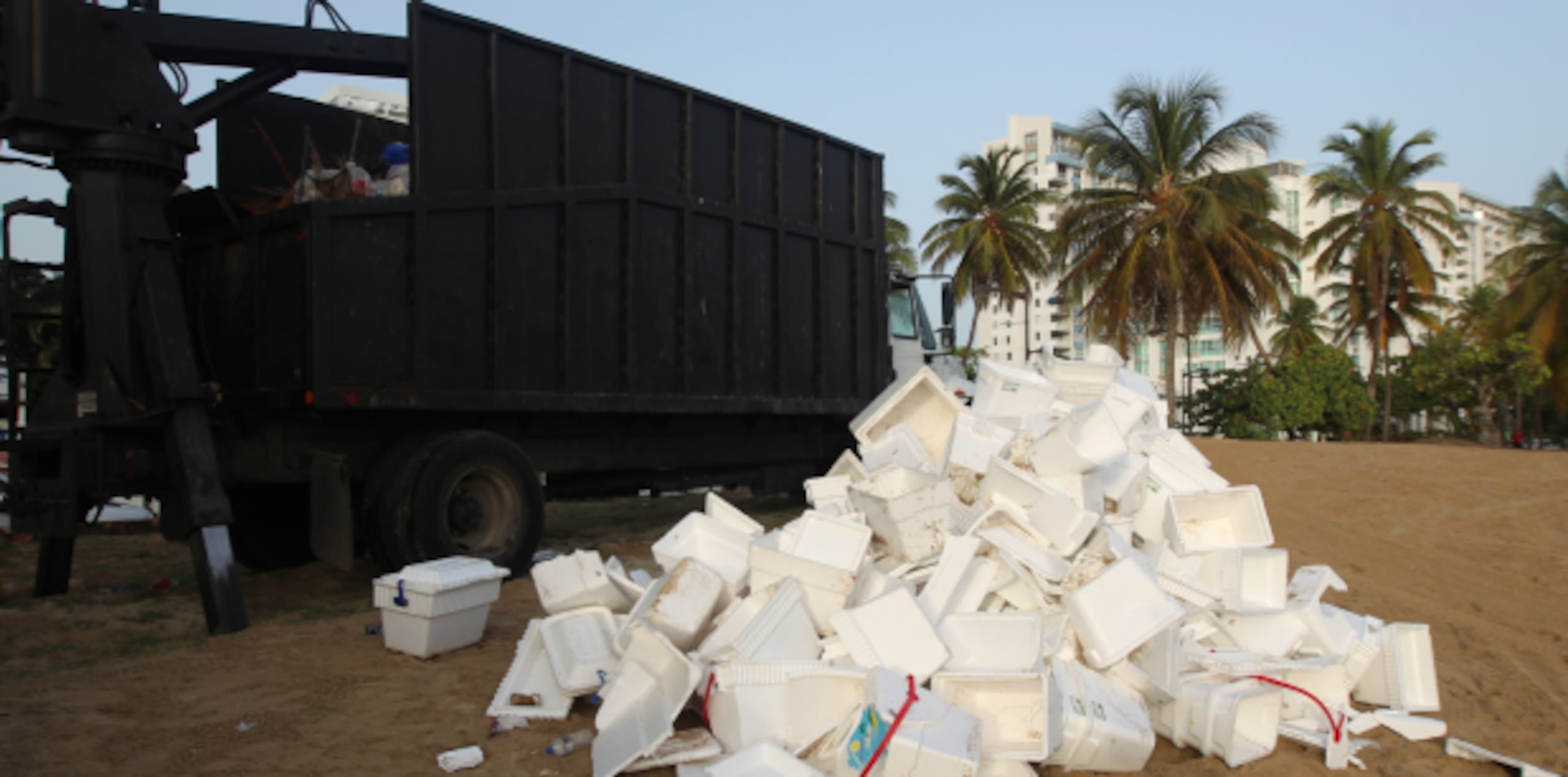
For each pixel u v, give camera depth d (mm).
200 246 7027
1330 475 13984
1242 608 4695
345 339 6141
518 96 7078
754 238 8883
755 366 8891
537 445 7840
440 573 5098
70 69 5691
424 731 3949
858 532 3969
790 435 10445
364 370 6219
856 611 3645
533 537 7172
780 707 3383
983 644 3695
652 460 8883
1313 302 57969
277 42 6648
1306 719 4277
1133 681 3895
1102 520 4574
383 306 6328
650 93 8016
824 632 3879
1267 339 81688
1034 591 4047
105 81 5809
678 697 3430
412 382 6449
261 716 4102
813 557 3918
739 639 3482
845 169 10000
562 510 12508
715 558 4344
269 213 6285
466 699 4355
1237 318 29672
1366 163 36156
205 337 6641
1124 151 29953
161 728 3953
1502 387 37906
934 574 3922
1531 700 4832
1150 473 5508
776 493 10539
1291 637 4676
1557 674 5348
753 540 4301
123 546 9570
